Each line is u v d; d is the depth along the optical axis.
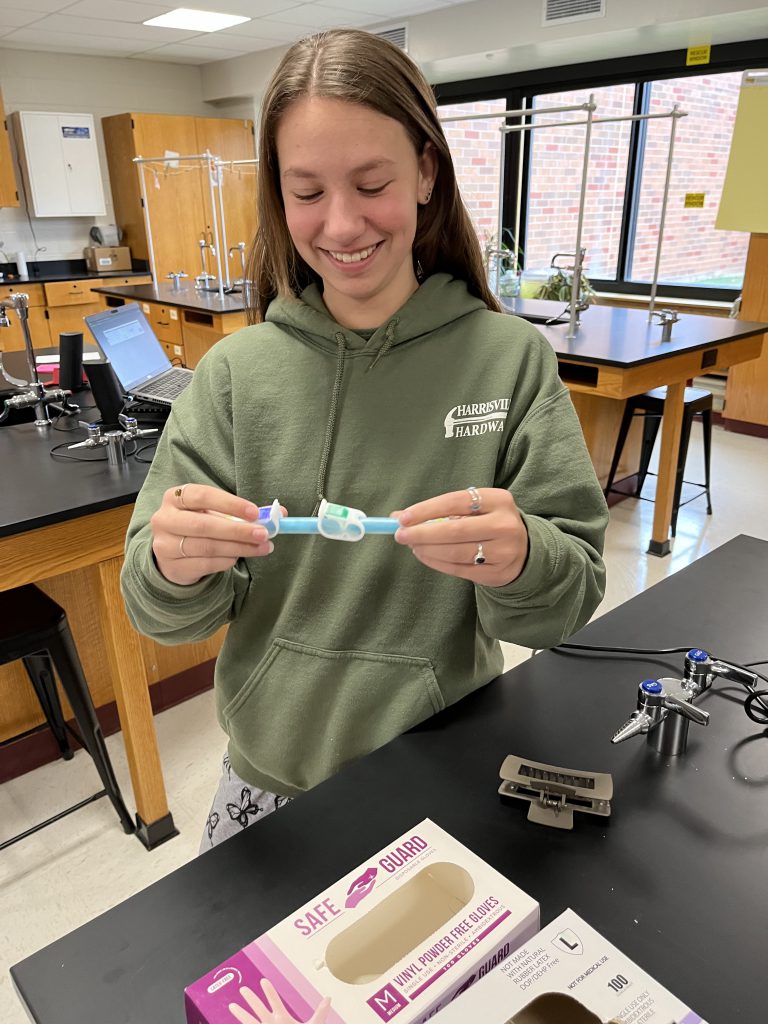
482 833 0.68
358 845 0.68
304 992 0.48
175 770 2.03
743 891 0.62
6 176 5.53
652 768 0.77
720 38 4.52
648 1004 0.48
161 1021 0.53
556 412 0.80
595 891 0.62
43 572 1.45
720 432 4.86
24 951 1.53
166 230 6.66
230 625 0.92
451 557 0.62
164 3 4.79
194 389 0.91
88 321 2.01
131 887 1.68
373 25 5.50
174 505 0.65
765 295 4.43
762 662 0.95
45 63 6.29
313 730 0.87
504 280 4.39
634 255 5.68
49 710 1.98
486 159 6.20
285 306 0.87
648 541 3.37
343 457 0.84
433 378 0.83
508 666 2.47
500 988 0.48
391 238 0.73
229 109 7.51
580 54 5.04
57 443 1.83
